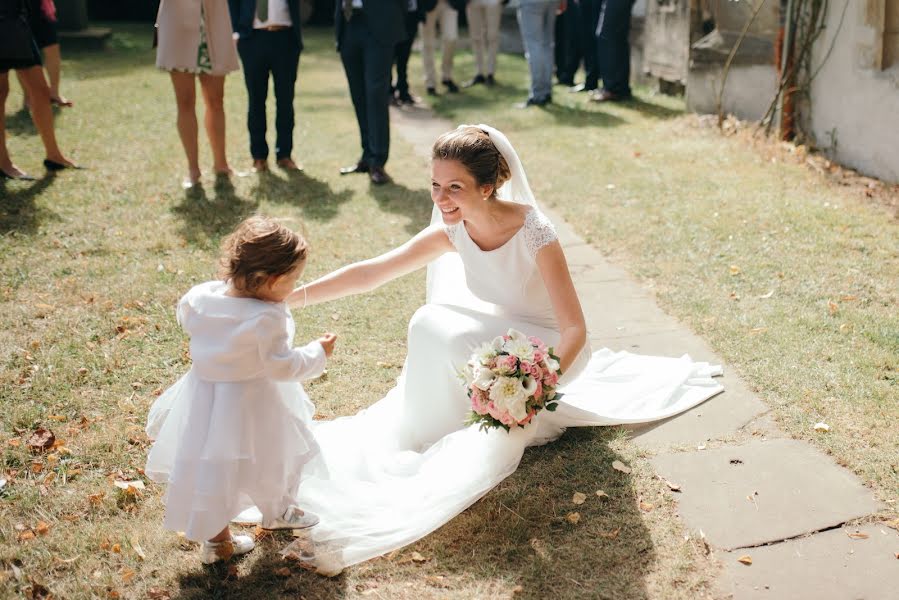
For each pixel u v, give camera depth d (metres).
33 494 3.10
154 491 3.15
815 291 4.84
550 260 3.15
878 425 3.50
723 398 3.79
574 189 6.93
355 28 6.89
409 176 7.41
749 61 8.58
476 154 2.98
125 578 2.70
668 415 3.64
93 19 20.83
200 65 6.52
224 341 2.56
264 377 2.65
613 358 4.08
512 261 3.24
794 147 7.74
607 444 3.43
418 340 3.32
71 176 7.05
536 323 3.41
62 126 8.81
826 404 3.67
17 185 6.73
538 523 2.96
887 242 5.52
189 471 2.59
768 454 3.34
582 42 11.24
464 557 2.81
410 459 3.24
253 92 7.16
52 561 2.76
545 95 10.37
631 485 3.15
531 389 2.77
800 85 7.74
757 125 8.32
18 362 4.07
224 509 2.57
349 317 4.66
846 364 4.01
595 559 2.78
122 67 13.06
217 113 7.00
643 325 4.57
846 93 7.18
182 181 7.05
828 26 7.32
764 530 2.91
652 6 10.84
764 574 2.71
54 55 9.61
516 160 3.19
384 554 2.82
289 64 7.16
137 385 3.90
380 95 6.95
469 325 3.28
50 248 5.52
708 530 2.91
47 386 3.87
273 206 6.47
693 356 4.20
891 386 3.80
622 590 2.64
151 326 4.50
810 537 2.87
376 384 3.96
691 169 7.38
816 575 2.70
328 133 9.03
